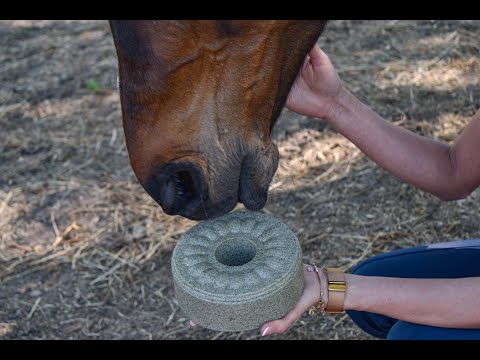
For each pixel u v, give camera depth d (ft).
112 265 9.77
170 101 4.80
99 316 9.11
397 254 6.66
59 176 11.42
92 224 10.44
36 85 13.82
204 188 4.91
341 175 10.91
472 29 14.38
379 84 12.86
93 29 15.88
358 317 6.74
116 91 13.48
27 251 10.07
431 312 5.16
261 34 4.82
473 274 6.52
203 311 4.82
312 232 9.96
